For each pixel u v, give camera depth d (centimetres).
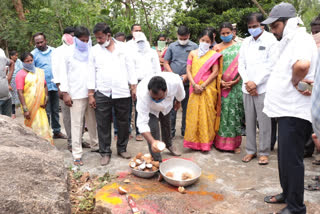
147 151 400
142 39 414
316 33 322
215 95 381
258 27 322
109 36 335
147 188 281
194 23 823
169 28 822
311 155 366
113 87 337
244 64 347
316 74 151
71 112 346
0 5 896
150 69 428
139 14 797
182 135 465
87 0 805
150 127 310
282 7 225
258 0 873
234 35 445
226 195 271
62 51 339
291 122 214
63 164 225
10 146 223
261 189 281
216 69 372
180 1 816
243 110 382
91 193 291
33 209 170
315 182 292
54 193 188
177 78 309
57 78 359
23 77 379
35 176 192
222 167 340
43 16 854
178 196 266
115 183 291
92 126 383
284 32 222
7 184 174
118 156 377
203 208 248
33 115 387
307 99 211
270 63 325
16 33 870
